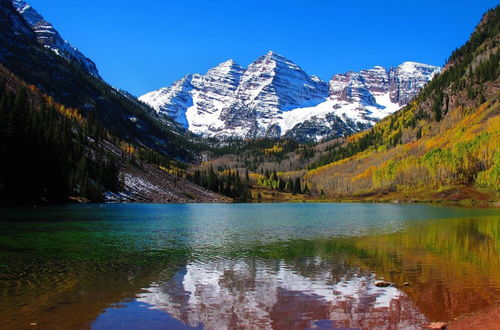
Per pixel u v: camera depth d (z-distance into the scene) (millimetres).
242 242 49719
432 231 62812
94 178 156750
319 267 33938
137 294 25203
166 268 33375
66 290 25938
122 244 46750
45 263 34656
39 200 114438
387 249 43812
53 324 19672
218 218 91875
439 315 21203
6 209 93062
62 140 140500
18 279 28688
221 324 20031
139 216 89938
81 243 46719
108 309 22156
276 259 37906
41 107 169750
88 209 105125
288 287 27312
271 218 93500
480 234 58312
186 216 95875
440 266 34219
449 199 193125
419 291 26000
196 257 38812
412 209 138875
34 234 53531
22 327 19156
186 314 21531
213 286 27500
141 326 19609
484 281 28562
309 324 20078
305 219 90375
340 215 106000
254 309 22406
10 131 108688
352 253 41281
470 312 21594
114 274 30875
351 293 25656
